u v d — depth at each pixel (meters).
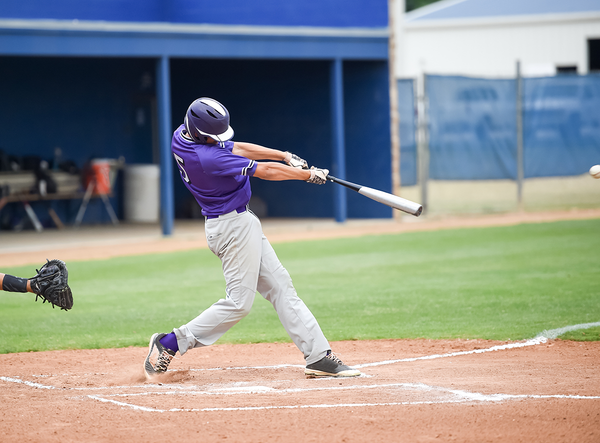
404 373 18.42
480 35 84.75
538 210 61.97
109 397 16.45
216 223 17.77
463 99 60.88
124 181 67.88
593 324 23.77
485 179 61.72
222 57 54.88
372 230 54.84
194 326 18.20
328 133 63.41
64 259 43.88
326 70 63.09
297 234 54.12
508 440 12.98
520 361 19.55
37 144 63.50
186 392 16.84
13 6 60.72
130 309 28.83
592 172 21.12
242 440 13.23
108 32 50.88
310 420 14.30
